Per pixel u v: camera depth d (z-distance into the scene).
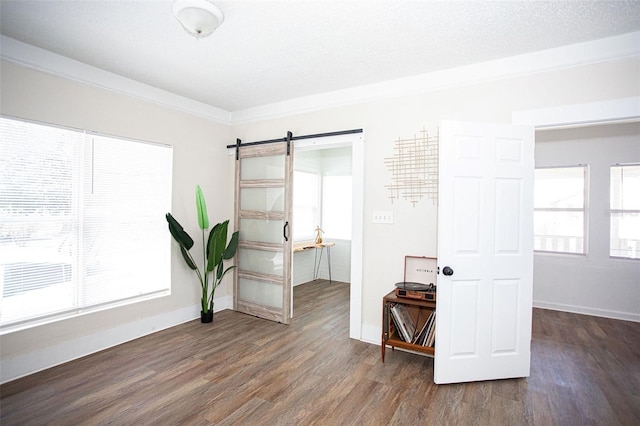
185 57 2.71
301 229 5.84
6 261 2.49
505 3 1.93
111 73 3.04
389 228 3.18
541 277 4.57
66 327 2.79
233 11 2.03
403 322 2.87
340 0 1.92
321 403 2.23
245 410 2.13
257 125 4.09
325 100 3.53
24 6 2.02
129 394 2.30
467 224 2.51
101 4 2.00
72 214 2.85
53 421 2.00
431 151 2.98
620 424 2.04
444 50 2.54
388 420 2.06
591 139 4.30
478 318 2.53
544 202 4.66
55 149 2.74
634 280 4.05
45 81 2.66
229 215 4.30
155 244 3.52
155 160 3.50
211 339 3.29
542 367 2.79
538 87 2.58
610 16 2.06
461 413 2.14
